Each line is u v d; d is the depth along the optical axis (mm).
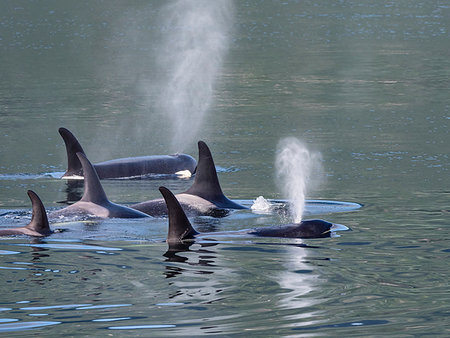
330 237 35250
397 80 110562
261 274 29094
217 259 31234
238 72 124438
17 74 122000
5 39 180875
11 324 23906
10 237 34562
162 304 25625
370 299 26281
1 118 83688
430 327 23781
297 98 96688
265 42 171625
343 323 24094
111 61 142750
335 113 84812
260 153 64188
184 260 31078
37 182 52844
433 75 114938
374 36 179875
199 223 38094
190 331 23328
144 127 80000
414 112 84125
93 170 40406
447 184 49875
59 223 37125
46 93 102938
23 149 66750
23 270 29562
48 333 23203
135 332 23250
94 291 26953
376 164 57875
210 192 42500
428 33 184625
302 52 150125
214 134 74562
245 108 90375
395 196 46156
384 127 75312
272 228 36062
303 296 26562
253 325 23875
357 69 123750
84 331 23328
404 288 27500
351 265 30469
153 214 39781
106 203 39688
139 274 29047
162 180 56500
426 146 65125
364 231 36656
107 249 32719
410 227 37594
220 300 26078
